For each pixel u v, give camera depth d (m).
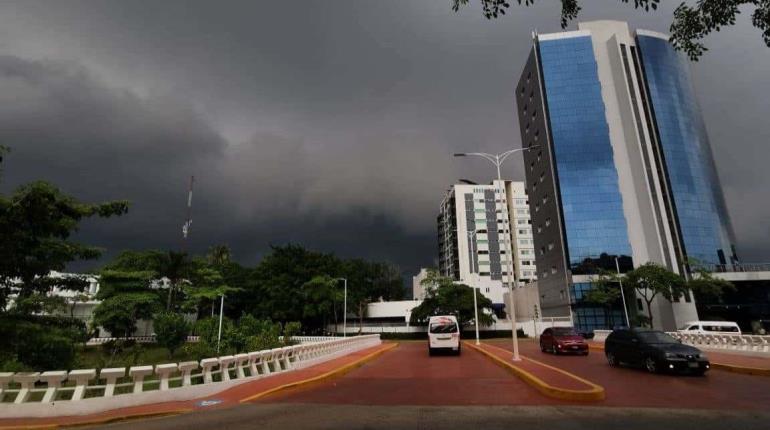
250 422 8.54
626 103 70.06
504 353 24.27
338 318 81.19
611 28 74.50
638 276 53.84
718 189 71.56
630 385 12.61
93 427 8.68
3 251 10.50
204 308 64.88
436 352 27.75
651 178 67.31
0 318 10.61
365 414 9.09
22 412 9.39
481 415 8.76
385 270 108.31
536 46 74.75
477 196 114.44
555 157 68.31
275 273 71.44
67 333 11.40
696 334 25.80
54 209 11.09
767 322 60.97
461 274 109.94
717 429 7.36
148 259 50.47
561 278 66.00
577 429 7.43
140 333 58.62
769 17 6.77
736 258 68.81
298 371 16.72
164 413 9.85
